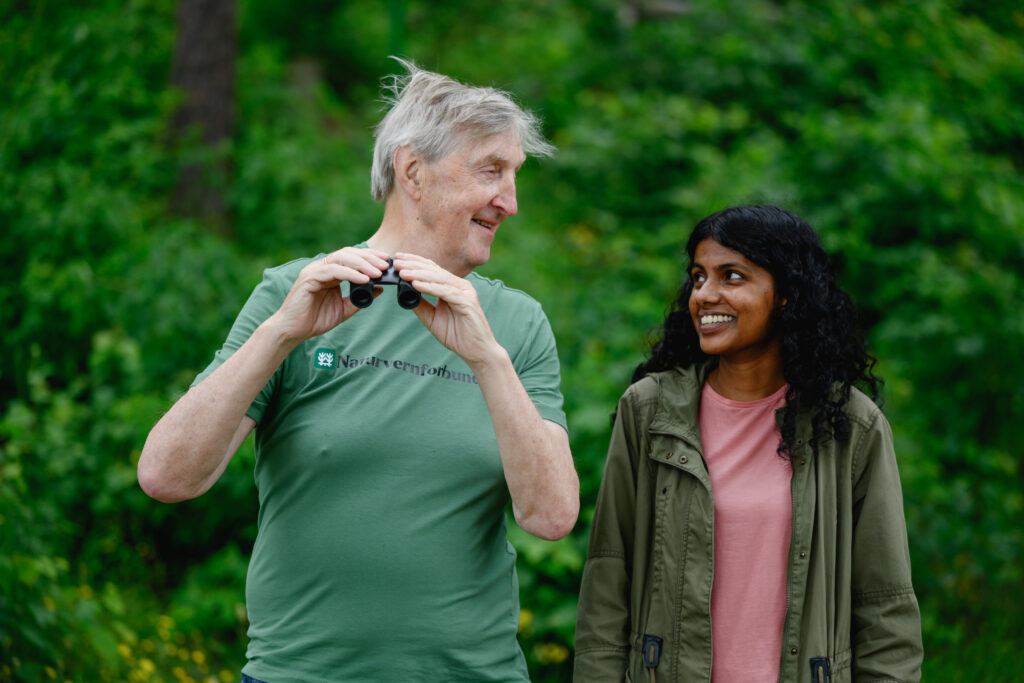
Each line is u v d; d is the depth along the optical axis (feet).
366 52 29.17
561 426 6.18
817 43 23.53
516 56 26.84
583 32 27.20
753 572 6.14
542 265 16.72
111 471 12.93
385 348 5.96
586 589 6.58
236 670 11.72
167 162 18.51
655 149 21.56
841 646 6.04
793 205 7.64
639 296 15.69
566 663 11.62
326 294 5.46
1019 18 22.47
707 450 6.44
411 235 6.02
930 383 17.29
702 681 6.06
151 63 19.58
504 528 6.24
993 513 14.79
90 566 12.70
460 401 5.93
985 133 20.53
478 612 5.85
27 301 13.99
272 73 23.90
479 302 5.78
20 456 12.19
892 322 17.60
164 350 13.98
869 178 19.04
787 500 6.16
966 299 17.01
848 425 6.18
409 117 5.93
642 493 6.52
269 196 19.40
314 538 5.73
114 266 14.53
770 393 6.49
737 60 23.59
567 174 21.53
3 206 14.06
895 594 6.07
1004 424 16.84
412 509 5.74
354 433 5.76
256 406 5.81
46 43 15.17
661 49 25.23
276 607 5.82
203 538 13.41
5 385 13.83
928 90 20.33
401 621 5.67
